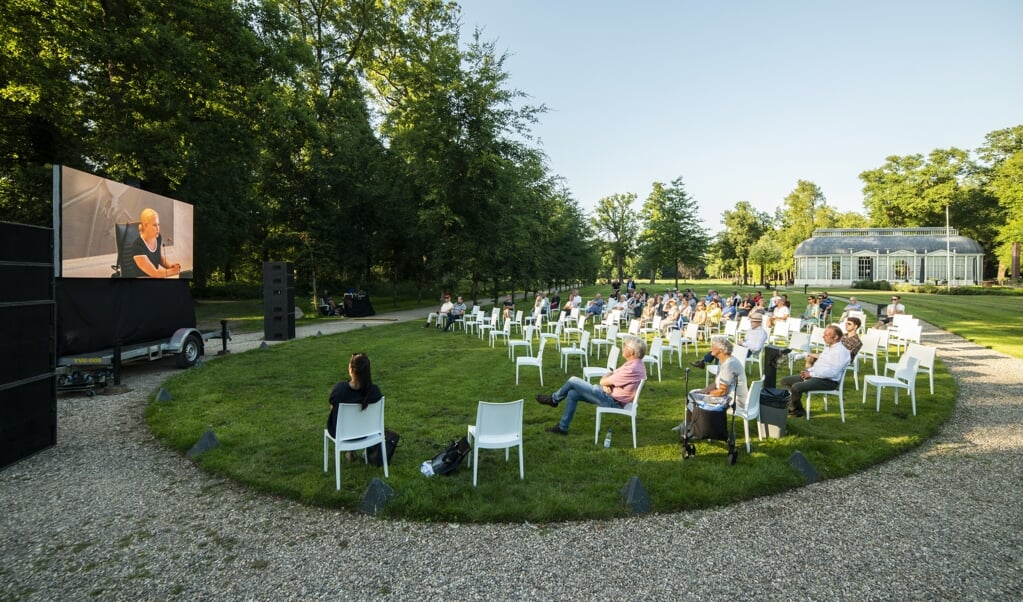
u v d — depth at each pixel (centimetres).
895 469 547
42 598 336
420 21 3052
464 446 523
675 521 434
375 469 528
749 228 7706
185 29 1681
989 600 328
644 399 840
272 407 779
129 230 1034
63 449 618
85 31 1362
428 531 418
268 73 1969
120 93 1598
